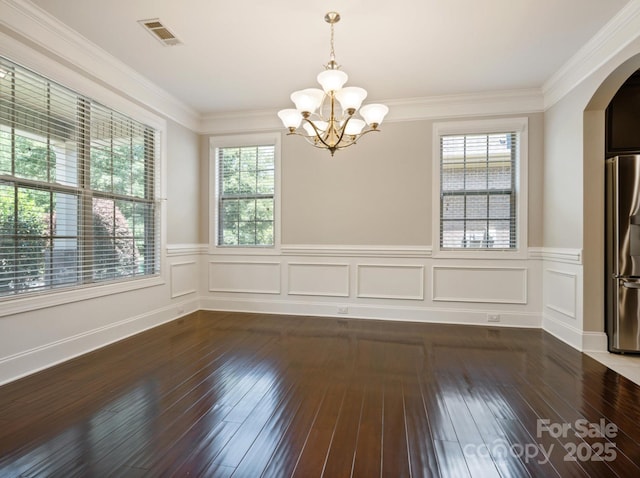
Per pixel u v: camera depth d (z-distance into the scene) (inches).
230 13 97.2
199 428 72.5
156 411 79.4
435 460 62.4
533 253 150.8
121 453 64.1
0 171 92.4
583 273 121.7
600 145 120.2
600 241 120.7
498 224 155.9
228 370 103.6
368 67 128.6
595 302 121.2
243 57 122.3
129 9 95.7
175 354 117.0
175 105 162.4
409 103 158.7
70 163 112.9
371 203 165.3
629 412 79.4
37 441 67.6
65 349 110.6
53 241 107.7
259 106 169.9
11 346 95.1
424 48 115.3
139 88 139.3
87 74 115.8
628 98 122.3
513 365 108.1
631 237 115.9
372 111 90.5
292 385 93.5
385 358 114.2
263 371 103.0
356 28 104.1
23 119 98.0
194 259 180.4
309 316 170.7
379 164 164.2
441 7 94.0
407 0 91.2
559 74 131.6
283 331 144.9
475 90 149.0
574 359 113.4
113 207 130.6
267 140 175.6
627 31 98.0
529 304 151.8
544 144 148.5
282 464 61.3
